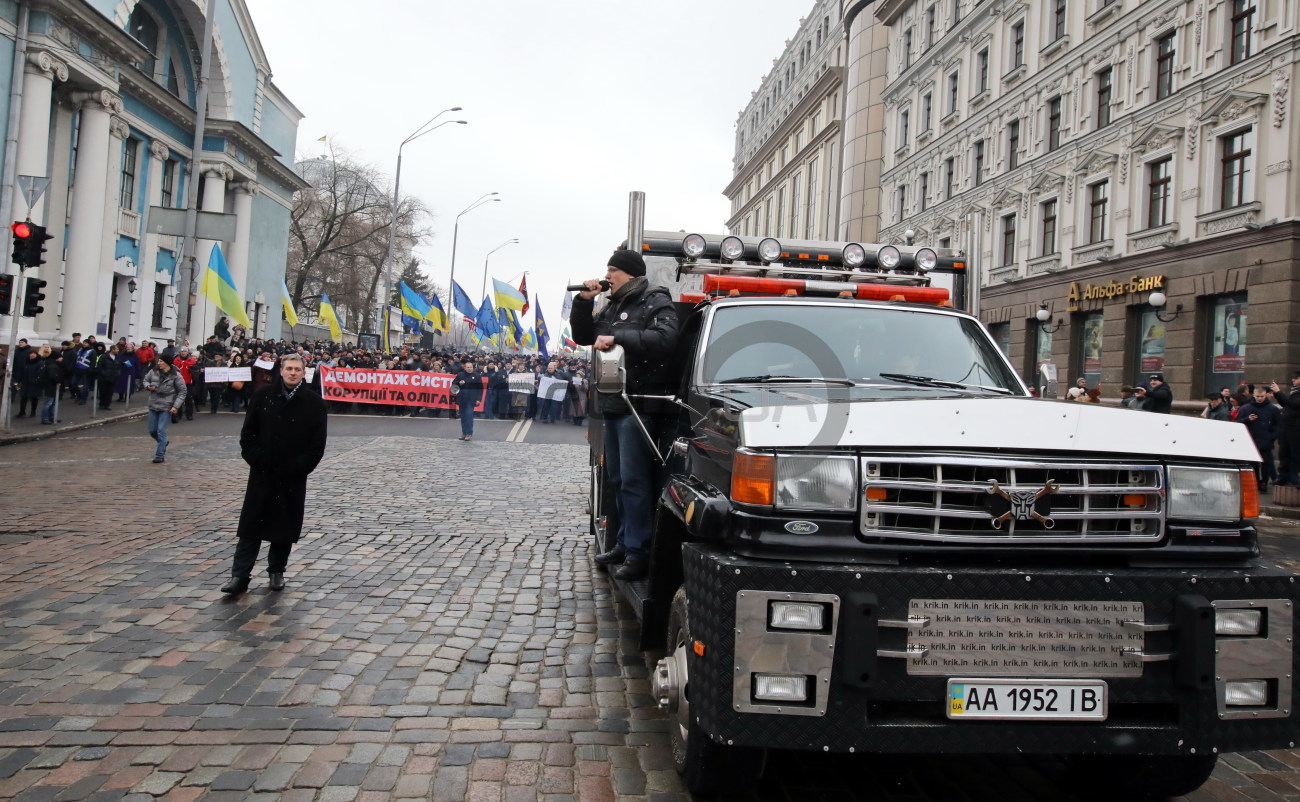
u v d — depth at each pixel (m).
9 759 3.37
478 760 3.49
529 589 6.39
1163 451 2.96
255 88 39.56
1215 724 2.76
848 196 43.06
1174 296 20.64
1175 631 2.78
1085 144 24.31
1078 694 2.73
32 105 23.66
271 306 43.84
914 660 2.70
